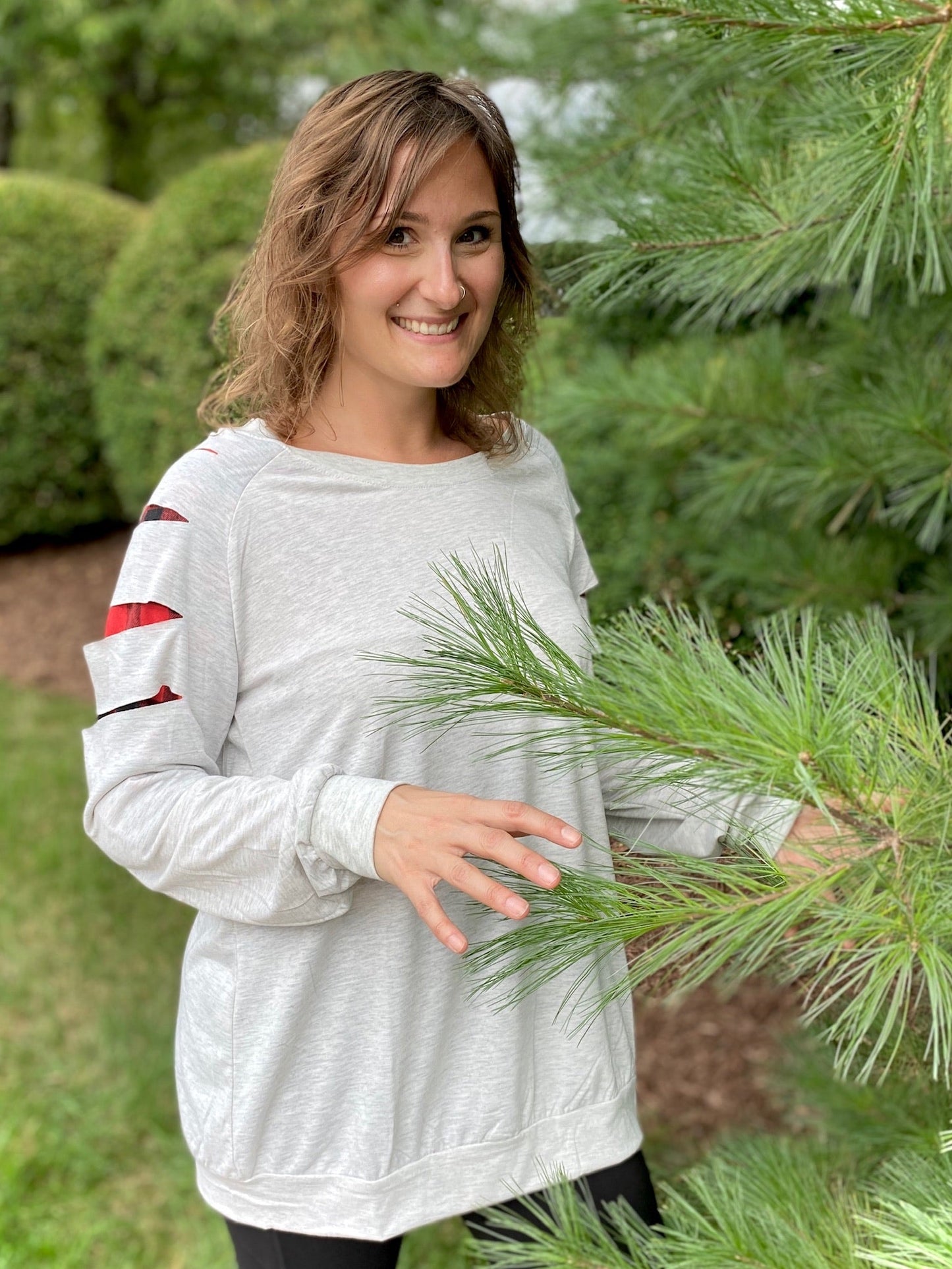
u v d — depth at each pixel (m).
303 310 1.16
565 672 0.93
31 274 5.76
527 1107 1.20
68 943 3.08
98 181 11.34
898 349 1.92
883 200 1.01
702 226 1.29
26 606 5.69
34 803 3.78
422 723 0.96
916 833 0.84
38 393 5.86
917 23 1.02
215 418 1.37
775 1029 2.67
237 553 1.12
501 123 1.12
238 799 1.03
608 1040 1.23
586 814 1.20
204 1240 2.09
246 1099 1.12
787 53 1.12
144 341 4.89
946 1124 1.32
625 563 2.85
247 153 4.90
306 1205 1.15
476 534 1.19
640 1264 1.09
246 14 8.95
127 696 1.08
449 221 1.09
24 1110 2.42
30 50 9.40
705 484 2.48
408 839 0.94
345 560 1.14
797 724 0.82
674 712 0.84
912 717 0.94
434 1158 1.17
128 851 1.08
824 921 0.86
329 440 1.21
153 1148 2.34
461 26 2.13
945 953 0.78
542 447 1.34
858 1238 1.04
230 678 1.14
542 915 0.94
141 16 9.04
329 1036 1.14
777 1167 1.20
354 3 8.35
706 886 0.88
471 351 1.16
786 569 2.13
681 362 2.24
